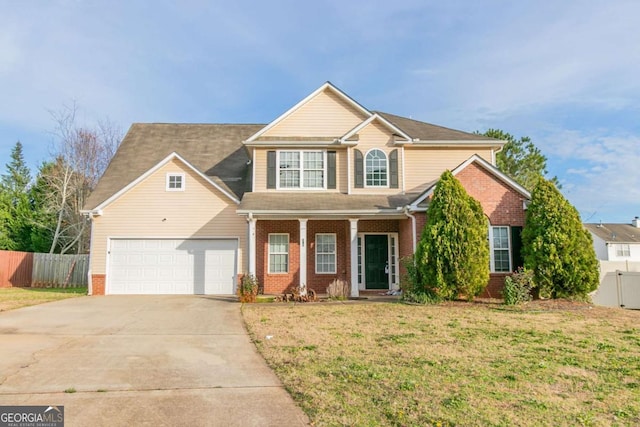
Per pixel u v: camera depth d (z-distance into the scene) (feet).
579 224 46.65
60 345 27.53
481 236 46.37
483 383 19.76
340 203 55.88
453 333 30.83
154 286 58.70
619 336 29.94
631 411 16.60
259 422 15.70
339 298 50.62
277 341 28.50
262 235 59.00
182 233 59.52
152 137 74.49
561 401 17.60
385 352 25.39
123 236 59.00
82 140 111.34
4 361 23.50
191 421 15.79
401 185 60.34
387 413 16.26
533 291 47.34
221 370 22.20
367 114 62.64
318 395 18.16
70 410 16.78
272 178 60.08
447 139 62.28
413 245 51.90
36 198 121.08
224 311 41.98
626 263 59.36
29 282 77.97
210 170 66.54
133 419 15.94
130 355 25.20
